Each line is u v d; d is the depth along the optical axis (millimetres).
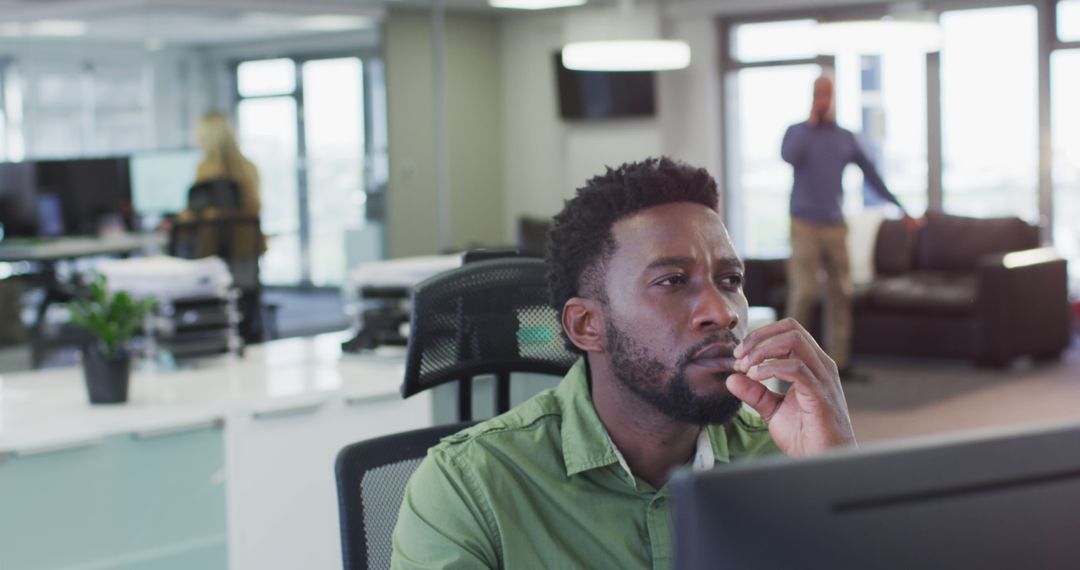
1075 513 660
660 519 1344
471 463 1347
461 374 1902
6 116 9359
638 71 11133
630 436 1350
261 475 3084
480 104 11273
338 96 9719
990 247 8859
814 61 10664
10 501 2736
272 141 9297
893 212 10258
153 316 3541
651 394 1281
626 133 11336
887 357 8852
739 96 11055
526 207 11516
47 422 2838
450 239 10906
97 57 9117
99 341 3082
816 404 1230
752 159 11078
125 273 3566
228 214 7949
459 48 11031
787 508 623
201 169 8414
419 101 10445
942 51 10156
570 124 11445
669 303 1266
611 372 1322
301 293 9406
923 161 10297
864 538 631
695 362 1265
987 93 10055
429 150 10539
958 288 8492
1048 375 8016
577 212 1323
